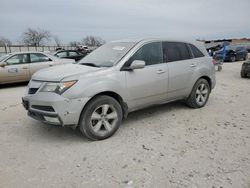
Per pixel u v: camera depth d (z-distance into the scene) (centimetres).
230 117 526
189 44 571
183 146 382
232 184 282
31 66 1026
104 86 402
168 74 502
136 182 288
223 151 363
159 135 428
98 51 523
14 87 1001
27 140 412
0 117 540
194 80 562
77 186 283
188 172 308
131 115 540
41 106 387
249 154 354
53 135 433
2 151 372
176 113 553
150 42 490
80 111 383
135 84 447
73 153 364
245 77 1201
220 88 887
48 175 306
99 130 408
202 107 603
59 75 392
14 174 309
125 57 446
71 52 1533
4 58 998
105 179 296
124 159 344
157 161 337
